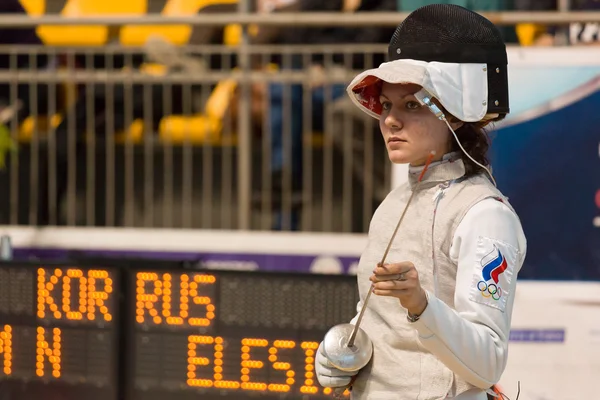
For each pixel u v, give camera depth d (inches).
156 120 588.7
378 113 254.8
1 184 594.2
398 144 231.8
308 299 395.2
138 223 587.8
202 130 587.5
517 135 470.6
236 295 402.0
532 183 470.6
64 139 570.3
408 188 241.6
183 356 407.2
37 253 536.1
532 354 466.6
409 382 227.8
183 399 407.8
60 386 418.3
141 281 411.2
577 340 467.5
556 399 466.9
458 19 228.2
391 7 568.4
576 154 469.7
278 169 556.4
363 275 243.0
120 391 414.3
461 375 215.6
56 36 657.6
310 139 551.5
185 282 406.6
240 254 520.1
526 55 470.3
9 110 590.6
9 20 538.9
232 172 589.6
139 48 547.5
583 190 470.6
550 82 469.4
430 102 223.5
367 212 546.9
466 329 210.1
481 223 220.2
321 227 562.6
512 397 466.0
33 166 582.9
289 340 397.1
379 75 224.4
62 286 417.1
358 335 235.9
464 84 225.1
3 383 423.5
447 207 226.7
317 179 566.9
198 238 523.2
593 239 468.8
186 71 546.9
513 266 221.1
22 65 608.4
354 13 515.2
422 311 207.0
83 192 589.0
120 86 568.4
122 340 414.0
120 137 587.5
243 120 542.0
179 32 649.0
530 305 467.5
